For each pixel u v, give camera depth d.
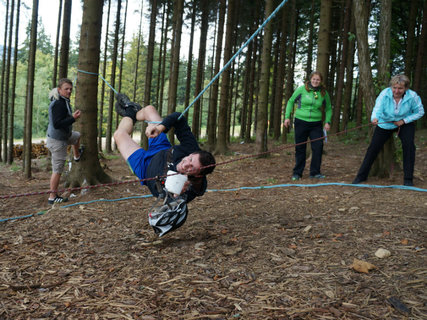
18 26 13.13
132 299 2.35
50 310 2.23
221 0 13.09
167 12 17.02
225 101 11.62
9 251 3.24
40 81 45.31
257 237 3.34
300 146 6.10
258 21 17.69
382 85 5.84
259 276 2.60
